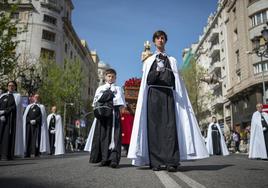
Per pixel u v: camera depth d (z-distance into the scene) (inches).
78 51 2501.2
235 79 1622.8
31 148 464.8
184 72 1862.7
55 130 605.6
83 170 199.5
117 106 249.0
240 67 1520.7
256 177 160.7
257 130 486.3
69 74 1581.0
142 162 206.8
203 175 169.2
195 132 205.9
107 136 238.8
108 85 253.8
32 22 1802.4
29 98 753.0
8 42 661.9
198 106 1829.5
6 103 353.7
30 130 467.5
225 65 1802.4
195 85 1822.1
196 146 203.5
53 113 617.0
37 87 1011.3
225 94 1822.1
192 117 209.0
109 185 132.3
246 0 1483.8
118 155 232.7
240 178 156.3
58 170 198.5
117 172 186.5
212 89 2049.7
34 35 1793.8
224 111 1809.8
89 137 263.4
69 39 2167.8
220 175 169.0
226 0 1771.7
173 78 207.9
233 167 226.2
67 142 1440.7
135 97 536.1
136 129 202.5
